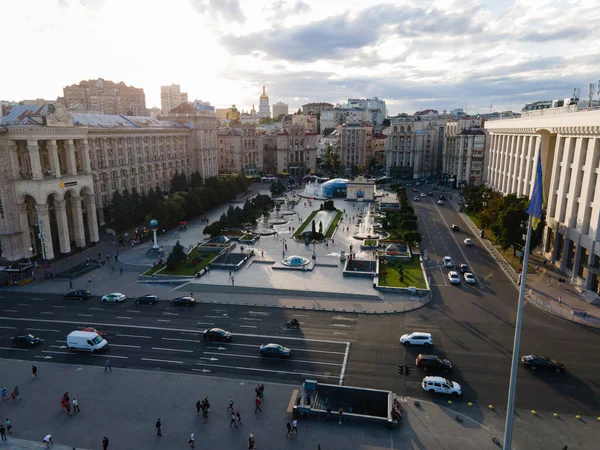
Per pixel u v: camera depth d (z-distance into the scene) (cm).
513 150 13875
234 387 5103
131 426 4428
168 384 5178
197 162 19575
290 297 7838
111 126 14700
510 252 10444
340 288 8138
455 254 10375
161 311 7300
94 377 5353
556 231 9331
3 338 6406
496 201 11306
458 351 5831
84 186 10925
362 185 18962
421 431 4278
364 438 4194
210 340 6225
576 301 7450
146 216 12738
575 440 4147
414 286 8081
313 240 11381
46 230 9819
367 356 5741
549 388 4994
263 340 6228
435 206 17150
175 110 19775
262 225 13875
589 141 8088
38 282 8762
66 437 4278
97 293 8144
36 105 10319
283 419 4512
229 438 4231
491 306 7281
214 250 10775
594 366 5444
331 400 4781
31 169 9794
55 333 6550
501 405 4684
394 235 12294
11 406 4781
